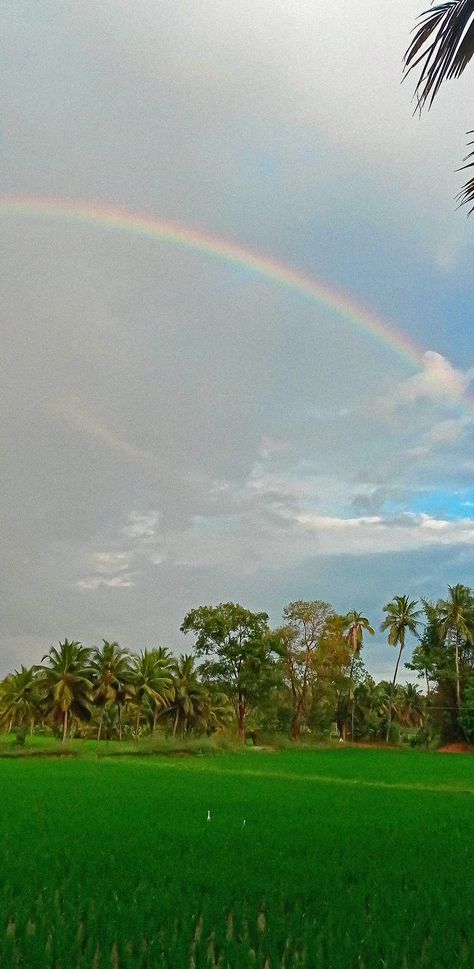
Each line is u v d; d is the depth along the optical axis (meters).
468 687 109.00
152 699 101.31
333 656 113.06
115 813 25.23
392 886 13.03
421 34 13.27
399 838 19.86
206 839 18.89
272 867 14.73
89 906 10.87
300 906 11.62
